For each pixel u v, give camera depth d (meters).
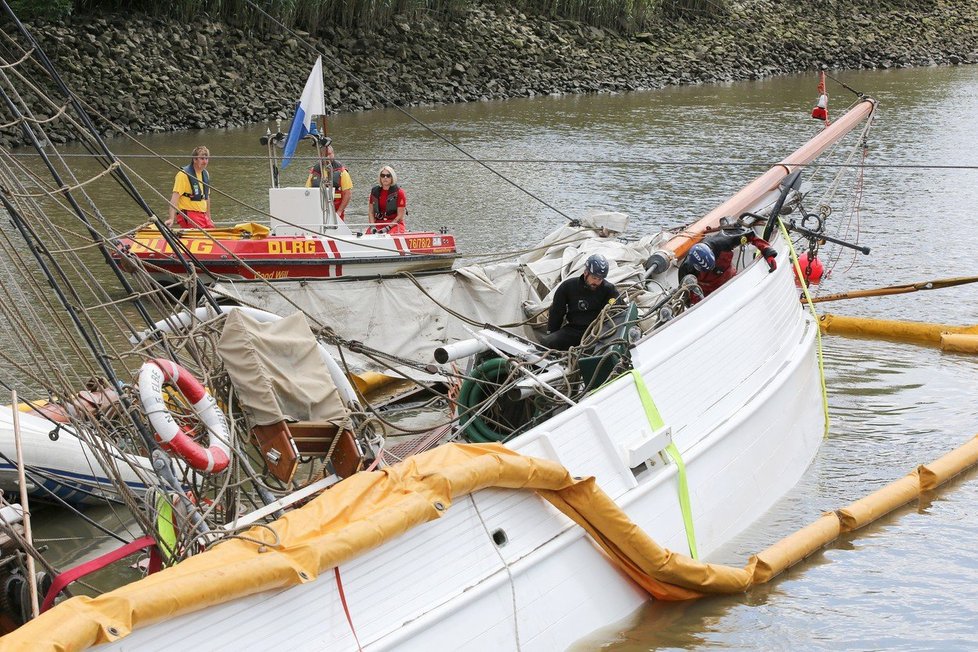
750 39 91.38
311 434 11.27
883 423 19.48
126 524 14.59
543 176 42.41
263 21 65.69
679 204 37.50
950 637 12.38
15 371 18.38
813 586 13.54
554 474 11.40
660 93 73.62
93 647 8.10
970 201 38.38
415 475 10.53
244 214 34.41
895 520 15.45
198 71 59.66
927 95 70.44
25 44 53.84
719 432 14.62
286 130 56.09
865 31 100.06
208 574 8.66
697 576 12.64
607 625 12.05
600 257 15.77
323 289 19.56
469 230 32.91
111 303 11.85
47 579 10.60
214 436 10.62
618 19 86.50
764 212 22.17
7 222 28.88
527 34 78.44
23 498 9.92
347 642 9.58
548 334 16.12
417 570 10.30
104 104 53.69
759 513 15.45
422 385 14.08
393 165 44.47
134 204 34.41
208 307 12.52
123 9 61.66
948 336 23.64
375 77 66.25
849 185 39.38
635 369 13.56
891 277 28.91
